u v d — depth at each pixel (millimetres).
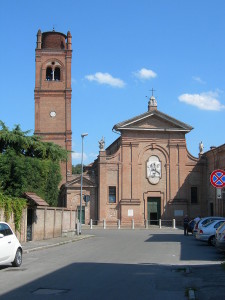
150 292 11445
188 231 39375
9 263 17250
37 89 61875
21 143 40406
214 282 12664
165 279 13594
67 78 62625
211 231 27141
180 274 14609
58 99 62125
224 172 17281
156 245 27953
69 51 63250
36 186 37719
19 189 35625
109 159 57312
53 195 40906
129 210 56531
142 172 57688
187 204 57469
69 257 20469
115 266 16797
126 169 57312
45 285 12375
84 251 23797
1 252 15273
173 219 54156
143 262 18266
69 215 39531
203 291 11180
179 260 19156
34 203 30219
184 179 57875
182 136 58344
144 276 14211
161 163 58031
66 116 61750
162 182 57750
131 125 57438
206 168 58219
